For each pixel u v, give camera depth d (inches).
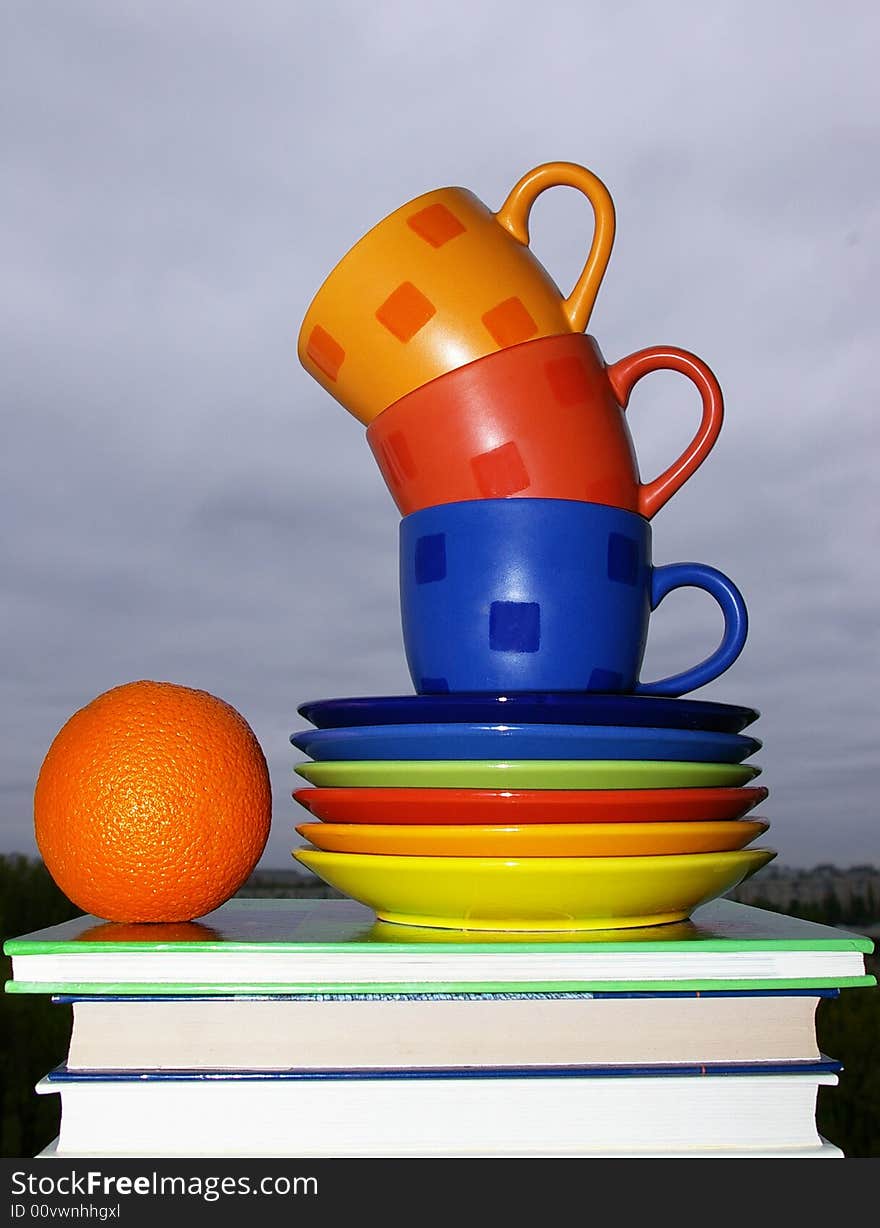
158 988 21.1
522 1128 21.3
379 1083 21.2
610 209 27.5
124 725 24.0
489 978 21.2
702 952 21.5
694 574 28.2
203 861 23.8
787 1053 21.9
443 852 21.6
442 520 26.0
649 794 21.2
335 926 24.5
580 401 26.1
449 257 26.2
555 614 25.5
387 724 23.0
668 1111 21.5
